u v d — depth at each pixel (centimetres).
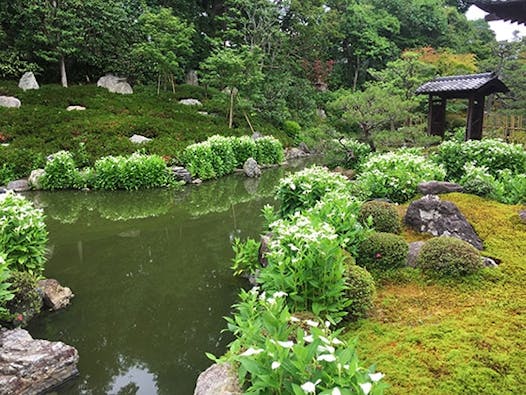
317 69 2734
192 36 2303
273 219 556
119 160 1144
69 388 337
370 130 1108
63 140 1323
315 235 328
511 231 478
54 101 1619
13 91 1599
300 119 2388
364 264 423
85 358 375
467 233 466
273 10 2344
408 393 240
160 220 843
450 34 3156
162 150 1364
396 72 1734
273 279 333
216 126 1797
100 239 717
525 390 237
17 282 429
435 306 349
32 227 488
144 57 1984
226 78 1870
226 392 236
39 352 340
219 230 771
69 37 1753
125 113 1667
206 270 571
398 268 413
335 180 583
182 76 2266
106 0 1930
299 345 188
